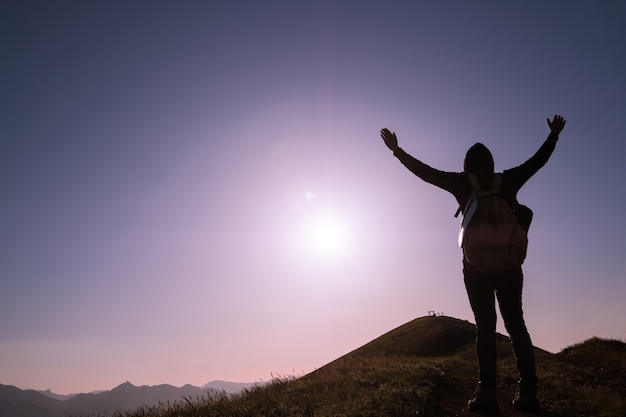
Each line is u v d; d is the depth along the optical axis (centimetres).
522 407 665
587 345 2011
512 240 556
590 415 684
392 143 647
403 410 719
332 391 1019
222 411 895
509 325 652
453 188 612
